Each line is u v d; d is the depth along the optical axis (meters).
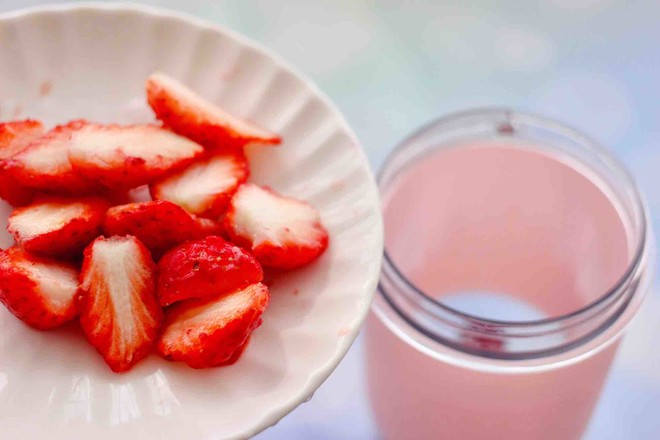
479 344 0.37
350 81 0.49
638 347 0.45
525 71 0.50
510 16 0.50
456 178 0.42
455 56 0.50
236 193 0.36
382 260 0.37
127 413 0.33
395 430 0.42
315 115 0.38
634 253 0.38
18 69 0.38
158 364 0.34
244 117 0.39
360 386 0.45
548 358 0.37
